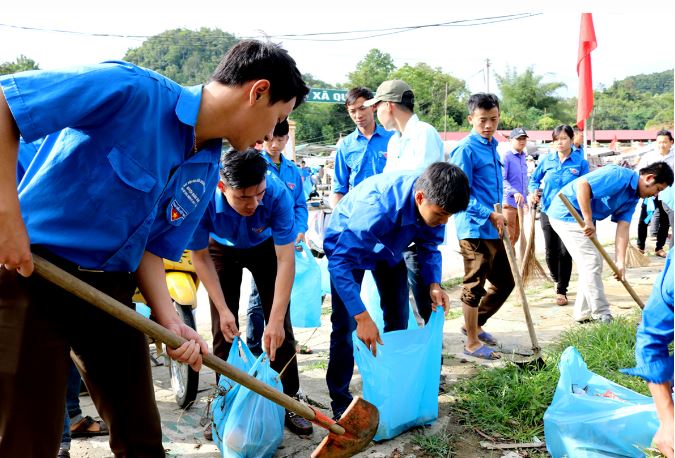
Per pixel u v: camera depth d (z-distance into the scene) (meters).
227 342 3.43
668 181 5.00
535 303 6.34
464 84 75.31
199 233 3.28
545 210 6.46
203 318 6.04
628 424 2.71
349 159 5.73
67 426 2.99
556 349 4.47
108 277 1.96
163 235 2.17
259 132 2.00
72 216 1.81
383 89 4.56
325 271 6.12
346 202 3.40
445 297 3.50
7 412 1.78
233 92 1.92
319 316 5.08
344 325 3.44
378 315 4.27
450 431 3.40
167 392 4.05
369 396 3.20
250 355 3.25
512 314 5.91
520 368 3.94
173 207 2.04
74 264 1.85
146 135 1.80
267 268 3.58
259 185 3.04
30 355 1.77
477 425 3.44
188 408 3.78
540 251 9.51
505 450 3.19
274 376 3.11
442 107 70.94
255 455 3.00
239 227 3.35
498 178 4.62
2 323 1.76
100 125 1.76
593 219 5.21
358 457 3.13
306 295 5.01
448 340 5.05
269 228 3.44
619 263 5.22
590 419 2.79
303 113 68.38
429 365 3.36
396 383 3.23
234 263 3.60
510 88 75.62
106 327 1.96
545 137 50.78
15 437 1.79
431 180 3.06
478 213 4.39
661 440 2.29
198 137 1.97
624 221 5.24
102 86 1.70
